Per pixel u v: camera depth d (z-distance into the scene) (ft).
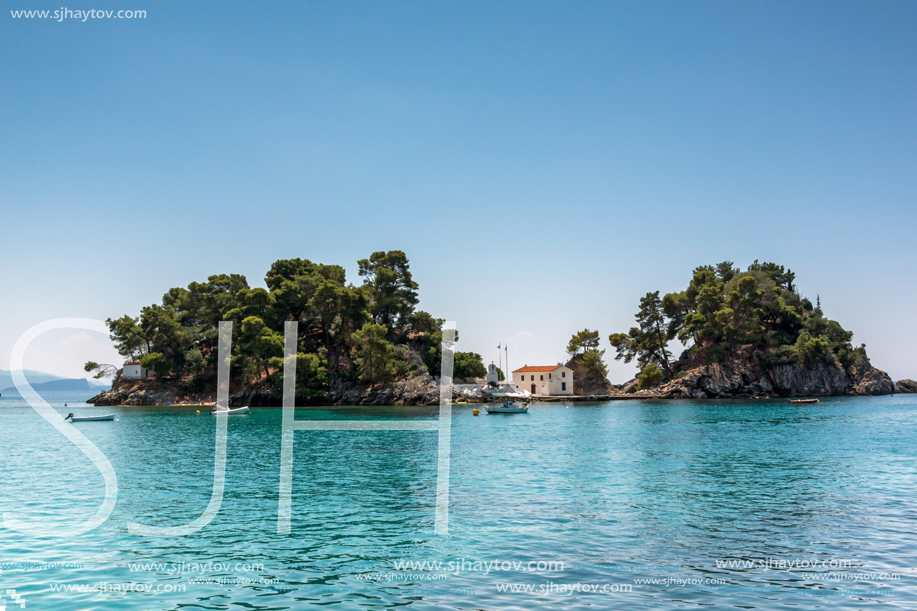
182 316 486.38
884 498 92.68
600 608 48.24
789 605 48.88
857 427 234.38
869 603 49.21
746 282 547.08
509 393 500.33
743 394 543.39
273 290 450.30
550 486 105.09
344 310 433.48
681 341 554.87
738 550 64.39
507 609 48.16
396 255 493.77
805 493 97.40
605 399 530.27
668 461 138.72
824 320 625.41
